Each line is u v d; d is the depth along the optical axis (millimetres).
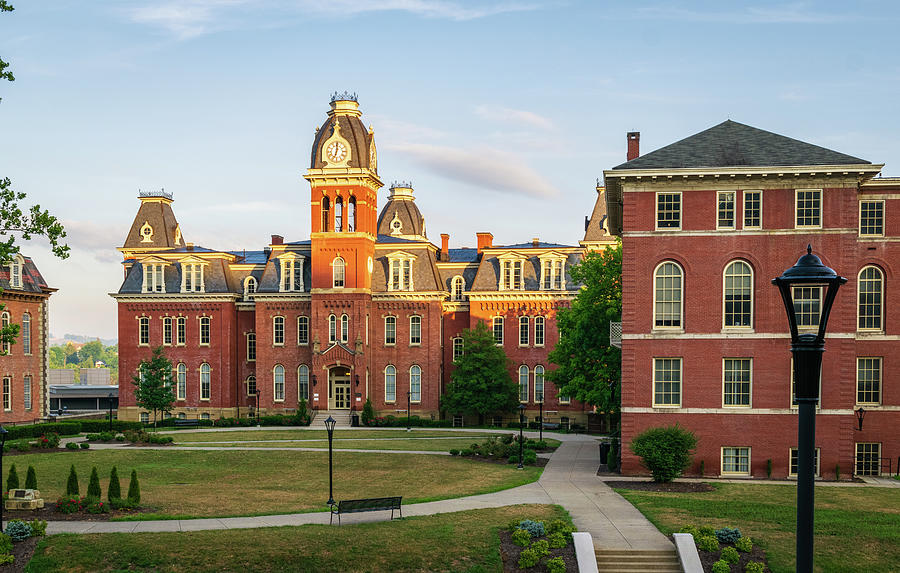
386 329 83188
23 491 30734
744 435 40688
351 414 78812
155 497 35000
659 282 41750
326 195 80812
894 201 44156
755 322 40719
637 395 41562
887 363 44031
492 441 50875
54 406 118500
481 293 80875
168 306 85938
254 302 86000
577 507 31828
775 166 40125
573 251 81000
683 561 24750
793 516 30109
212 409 84812
